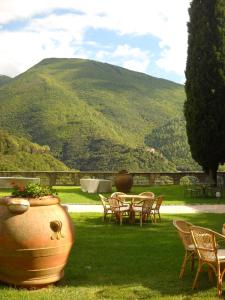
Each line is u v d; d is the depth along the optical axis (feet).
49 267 20.06
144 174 85.35
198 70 72.02
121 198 42.39
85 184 71.41
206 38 71.72
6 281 20.07
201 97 71.82
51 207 20.30
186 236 22.47
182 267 22.45
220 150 72.59
